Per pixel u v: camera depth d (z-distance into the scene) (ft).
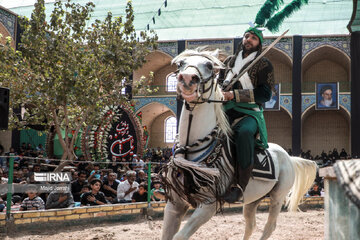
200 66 11.84
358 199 5.27
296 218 32.76
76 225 26.45
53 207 26.43
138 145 54.75
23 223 23.59
